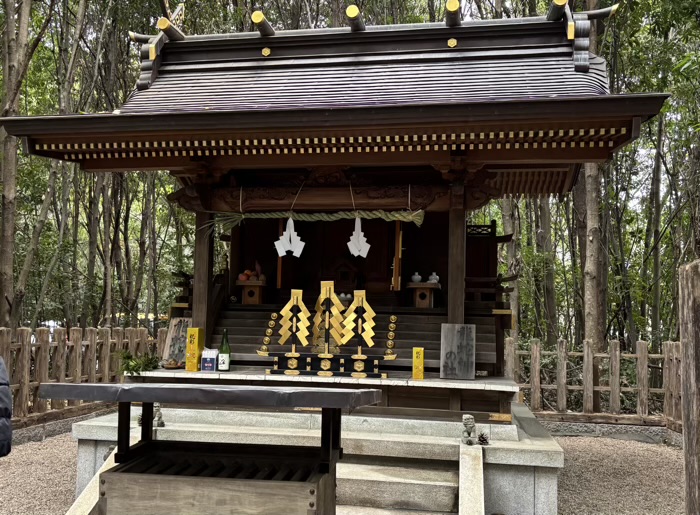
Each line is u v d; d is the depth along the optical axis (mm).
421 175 7641
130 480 3117
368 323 6844
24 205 14617
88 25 15562
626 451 9164
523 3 15219
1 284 9906
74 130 6508
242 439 6117
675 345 9742
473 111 5879
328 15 18562
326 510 3211
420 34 7523
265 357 7184
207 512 3045
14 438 8367
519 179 8656
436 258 8250
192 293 7746
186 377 6855
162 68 7949
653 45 12898
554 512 5512
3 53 10945
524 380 11719
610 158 6520
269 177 7984
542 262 15031
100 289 16344
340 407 2887
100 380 10438
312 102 6770
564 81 6699
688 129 13047
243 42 7879
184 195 7410
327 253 8336
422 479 5492
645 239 15883
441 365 6629
